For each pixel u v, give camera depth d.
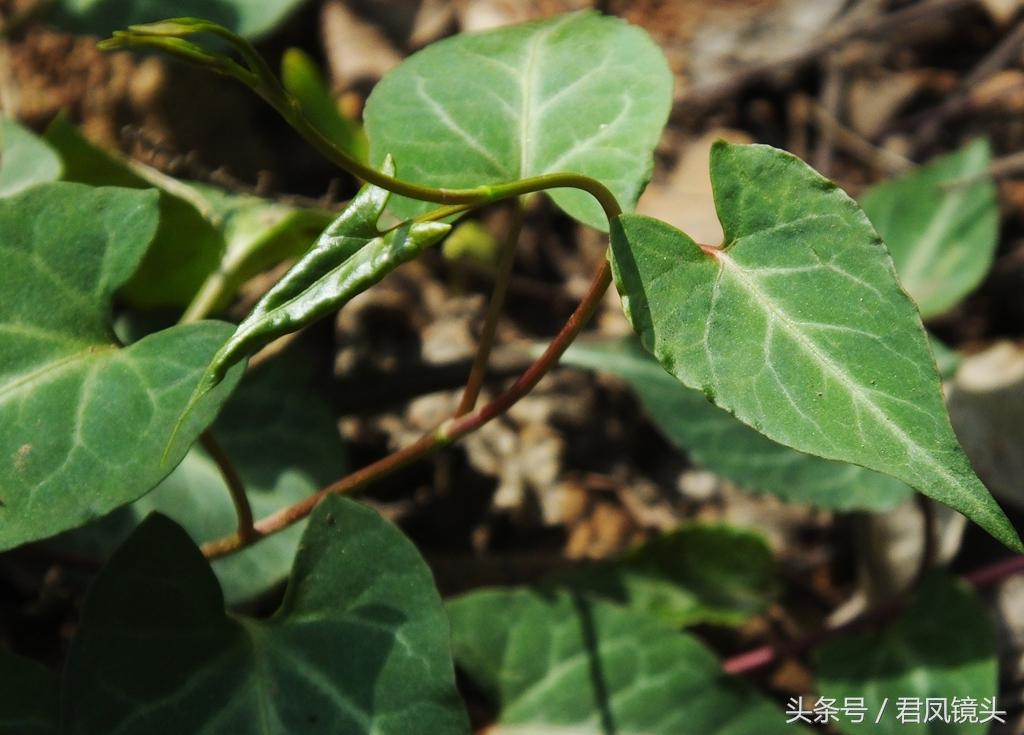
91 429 0.37
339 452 0.44
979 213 0.50
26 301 0.37
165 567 0.38
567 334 0.37
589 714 0.43
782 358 0.35
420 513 0.50
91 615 0.38
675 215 0.58
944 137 0.64
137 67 0.52
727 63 0.66
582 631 0.44
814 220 0.35
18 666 0.39
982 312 0.57
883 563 0.49
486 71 0.40
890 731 0.45
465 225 0.54
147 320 0.45
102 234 0.38
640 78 0.39
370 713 0.38
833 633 0.47
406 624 0.38
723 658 0.49
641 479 0.51
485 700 0.45
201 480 0.43
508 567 0.48
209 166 0.53
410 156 0.39
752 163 0.36
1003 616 0.48
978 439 0.50
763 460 0.47
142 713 0.37
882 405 0.35
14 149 0.43
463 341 0.52
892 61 0.68
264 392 0.44
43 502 0.36
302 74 0.47
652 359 0.48
